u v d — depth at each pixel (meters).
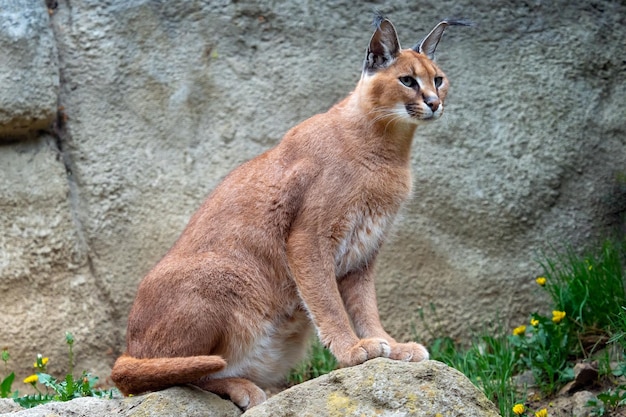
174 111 11.49
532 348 10.24
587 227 11.30
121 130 11.44
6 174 11.17
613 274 10.66
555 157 11.36
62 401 8.39
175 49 11.59
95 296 11.23
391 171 8.61
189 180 11.34
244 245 8.43
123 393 8.28
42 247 11.09
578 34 11.63
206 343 8.16
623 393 9.45
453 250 11.27
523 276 11.18
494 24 11.64
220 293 8.21
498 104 11.45
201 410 7.80
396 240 11.26
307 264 8.30
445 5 11.64
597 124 11.46
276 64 11.58
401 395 7.23
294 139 8.73
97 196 11.27
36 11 11.24
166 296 8.20
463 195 11.28
